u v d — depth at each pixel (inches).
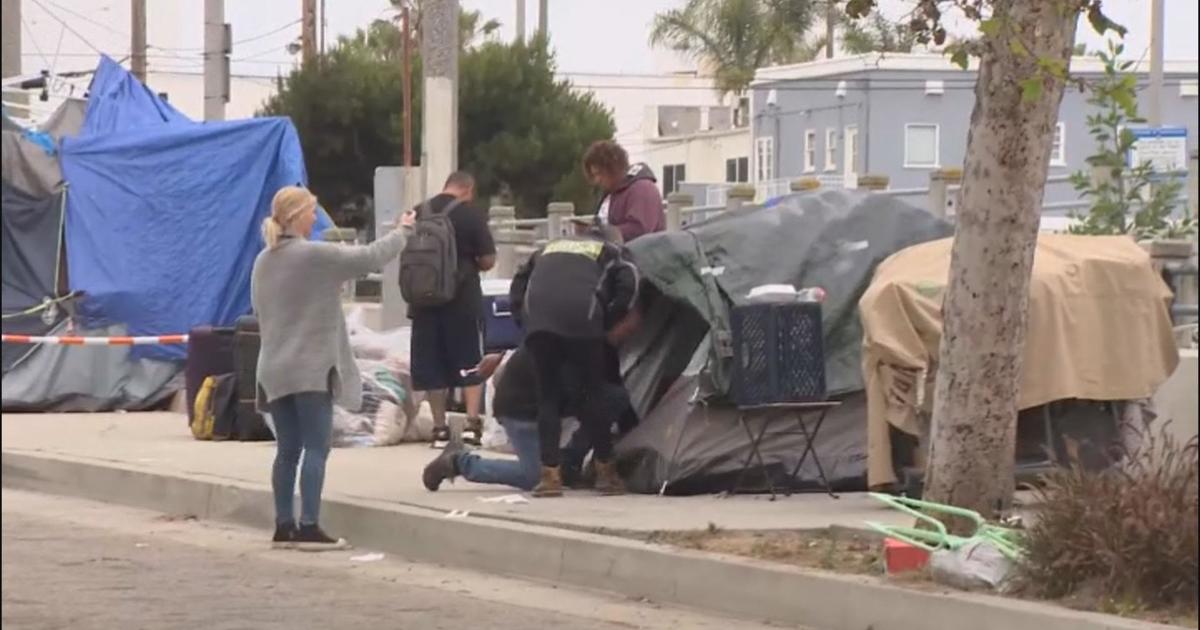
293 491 1161.4
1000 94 940.6
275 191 2044.8
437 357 1429.6
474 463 1200.2
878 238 1232.8
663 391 1207.6
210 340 1641.2
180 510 1326.3
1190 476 858.1
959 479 968.9
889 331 1106.1
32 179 1975.9
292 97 5098.4
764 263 1204.5
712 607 953.5
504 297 1596.9
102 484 1406.3
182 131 2030.0
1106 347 1123.3
